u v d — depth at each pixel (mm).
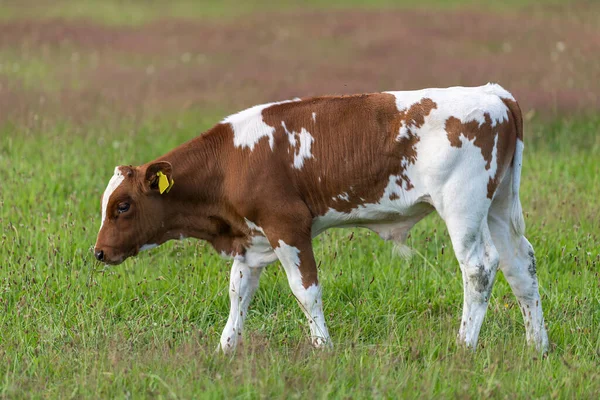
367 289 17984
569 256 19047
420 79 40125
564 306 16859
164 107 33875
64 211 21328
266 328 16312
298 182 15211
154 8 67500
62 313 16188
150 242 15773
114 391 13023
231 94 36969
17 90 34844
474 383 13227
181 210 15680
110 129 29266
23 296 16828
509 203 15227
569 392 12867
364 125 14891
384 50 48719
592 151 26547
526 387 13078
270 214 15109
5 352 14453
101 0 71062
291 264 15242
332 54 47906
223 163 15383
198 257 19188
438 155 14406
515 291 15578
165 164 14812
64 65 43062
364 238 20094
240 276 15914
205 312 16703
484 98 14594
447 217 14594
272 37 54094
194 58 46812
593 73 38719
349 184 15016
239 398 12406
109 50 48562
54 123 29391
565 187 22891
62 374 13961
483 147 14406
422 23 57188
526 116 31078
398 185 14922
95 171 24484
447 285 17938
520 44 48344
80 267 18625
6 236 19266
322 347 14492
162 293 17688
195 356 13930
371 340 15945
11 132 28000
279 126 15227
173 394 12344
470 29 54031
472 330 14758
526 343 15172
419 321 16234
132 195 15219
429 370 13344
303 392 12508
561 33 50375
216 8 68000
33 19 58531
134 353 14375
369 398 12508
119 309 17062
